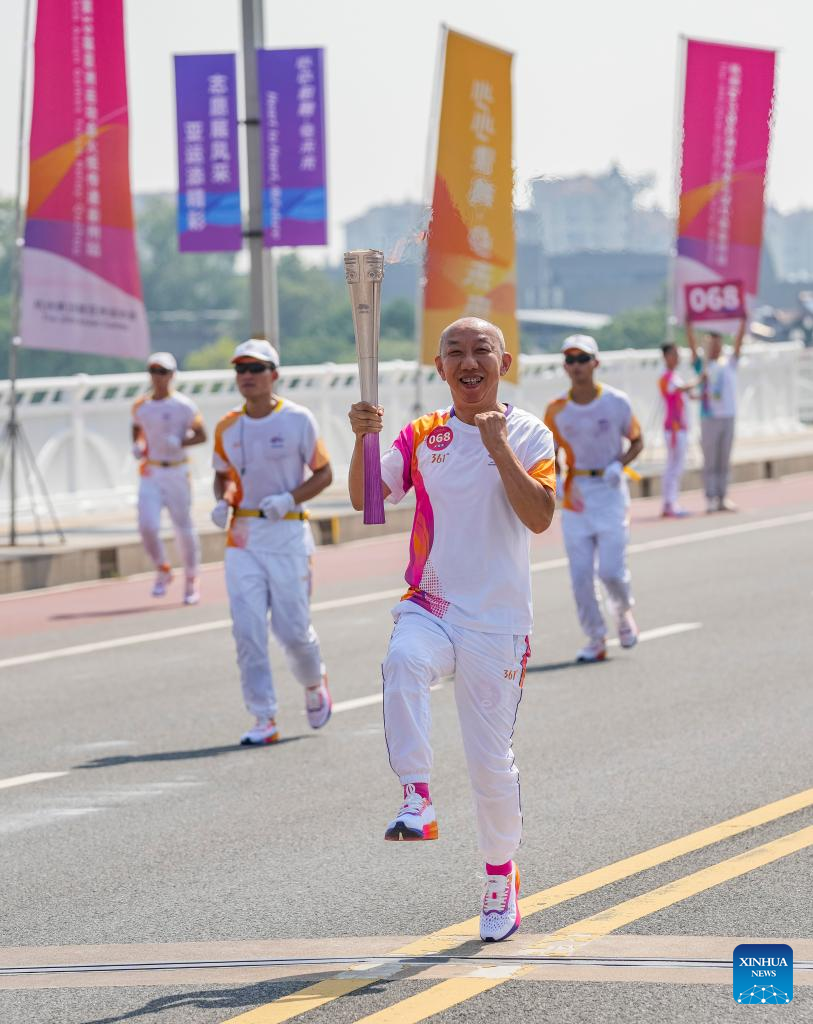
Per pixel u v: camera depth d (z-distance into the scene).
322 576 28.05
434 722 15.92
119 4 28.44
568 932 9.33
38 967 9.23
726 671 17.94
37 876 11.19
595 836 11.51
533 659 19.39
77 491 34.44
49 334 28.73
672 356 35.62
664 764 13.69
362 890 10.49
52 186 28.45
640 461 45.16
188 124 30.08
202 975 8.93
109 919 10.12
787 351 55.53
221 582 28.03
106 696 18.00
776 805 12.12
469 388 8.96
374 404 9.24
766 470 45.09
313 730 15.91
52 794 13.60
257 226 31.03
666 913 9.61
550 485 9.02
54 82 28.41
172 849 11.76
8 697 18.16
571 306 140.88
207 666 19.77
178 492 25.19
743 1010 8.04
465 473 9.00
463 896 10.26
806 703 15.98
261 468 15.26
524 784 13.21
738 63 38.59
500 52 30.14
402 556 30.75
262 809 12.84
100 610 24.94
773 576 25.48
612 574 18.80
